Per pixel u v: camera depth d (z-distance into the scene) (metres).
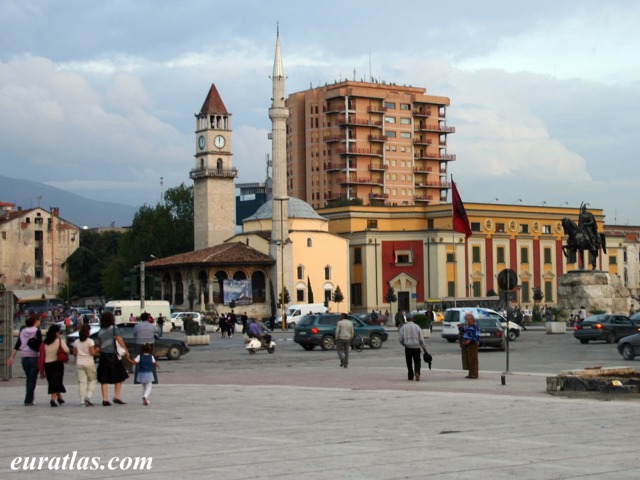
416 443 17.86
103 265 172.62
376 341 58.84
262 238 127.44
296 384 32.28
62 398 27.81
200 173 143.88
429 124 187.62
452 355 51.00
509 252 136.12
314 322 58.81
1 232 165.75
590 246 82.25
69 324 68.81
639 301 110.25
